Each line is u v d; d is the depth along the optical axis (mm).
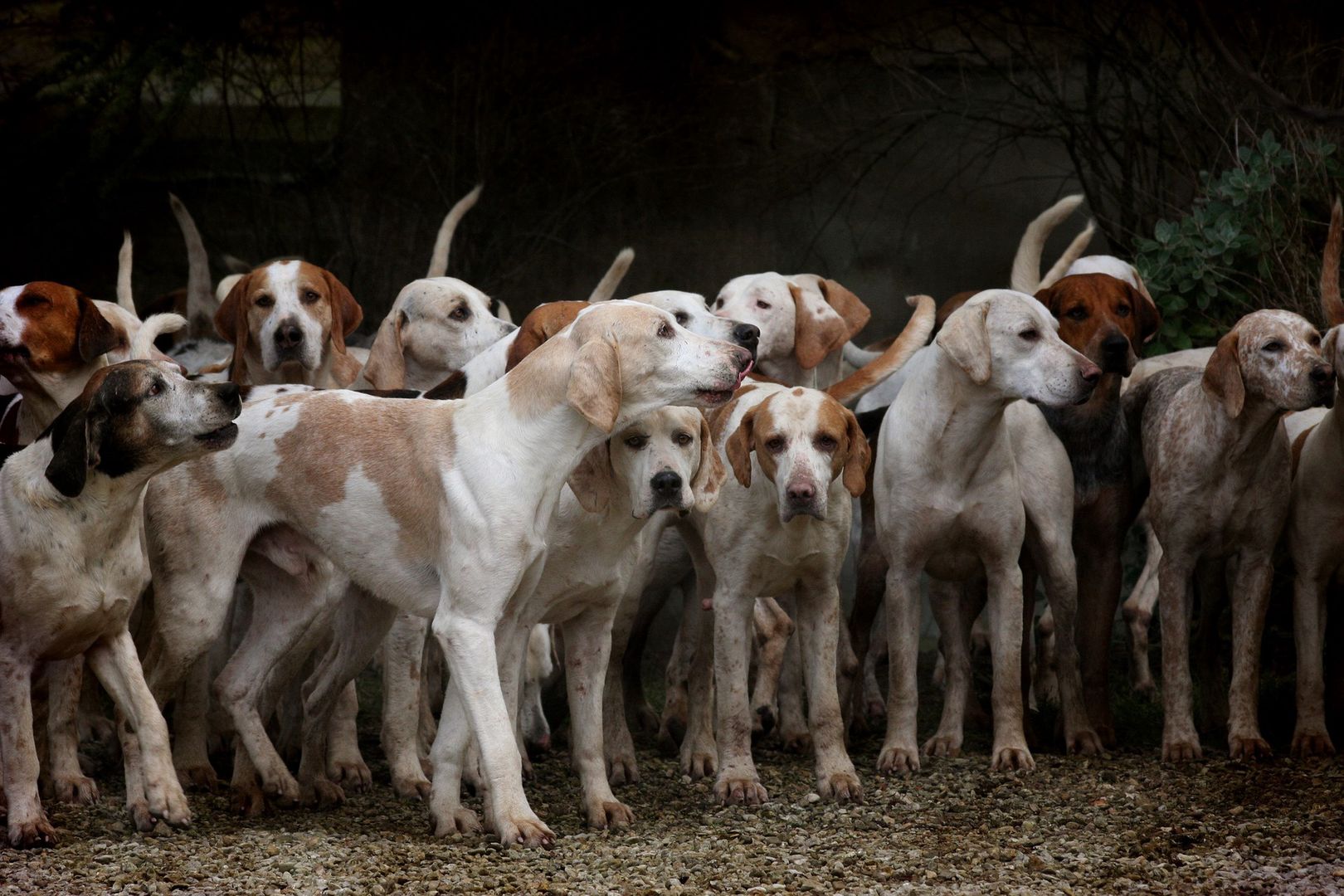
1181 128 15336
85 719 9078
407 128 18984
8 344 8156
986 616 12422
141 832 7137
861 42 18328
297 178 19031
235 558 7609
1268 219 12531
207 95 19250
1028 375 8523
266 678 7973
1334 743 9102
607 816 7609
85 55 16859
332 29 18891
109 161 17578
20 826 6844
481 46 18875
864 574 9898
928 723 10438
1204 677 9852
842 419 8062
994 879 6562
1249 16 14812
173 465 7078
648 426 7504
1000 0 17156
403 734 8195
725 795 8125
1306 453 9047
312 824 7484
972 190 18016
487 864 6723
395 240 18984
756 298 10984
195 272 13141
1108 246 15977
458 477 7102
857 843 7234
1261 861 6637
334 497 7340
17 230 17547
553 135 18922
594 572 7676
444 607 7137
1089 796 8055
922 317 9484
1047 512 9297
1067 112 16234
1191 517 8930
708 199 18828
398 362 10273
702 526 8898
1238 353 8617
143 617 8562
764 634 9875
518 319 18922
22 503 6926
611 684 8766
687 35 18844
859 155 18375
